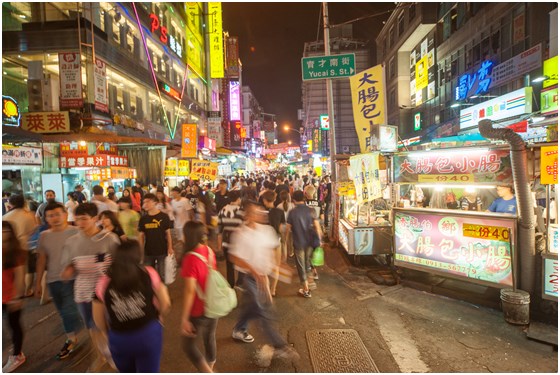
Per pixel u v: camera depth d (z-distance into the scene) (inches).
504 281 198.8
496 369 149.2
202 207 279.3
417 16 1226.6
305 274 237.3
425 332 183.6
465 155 222.7
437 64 1191.6
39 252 167.3
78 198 422.9
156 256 231.8
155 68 890.7
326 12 401.7
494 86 788.0
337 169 402.6
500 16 808.9
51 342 181.9
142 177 637.9
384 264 310.2
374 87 329.7
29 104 478.0
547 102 435.5
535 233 197.8
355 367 152.7
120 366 108.9
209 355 140.9
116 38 678.5
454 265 221.3
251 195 378.9
